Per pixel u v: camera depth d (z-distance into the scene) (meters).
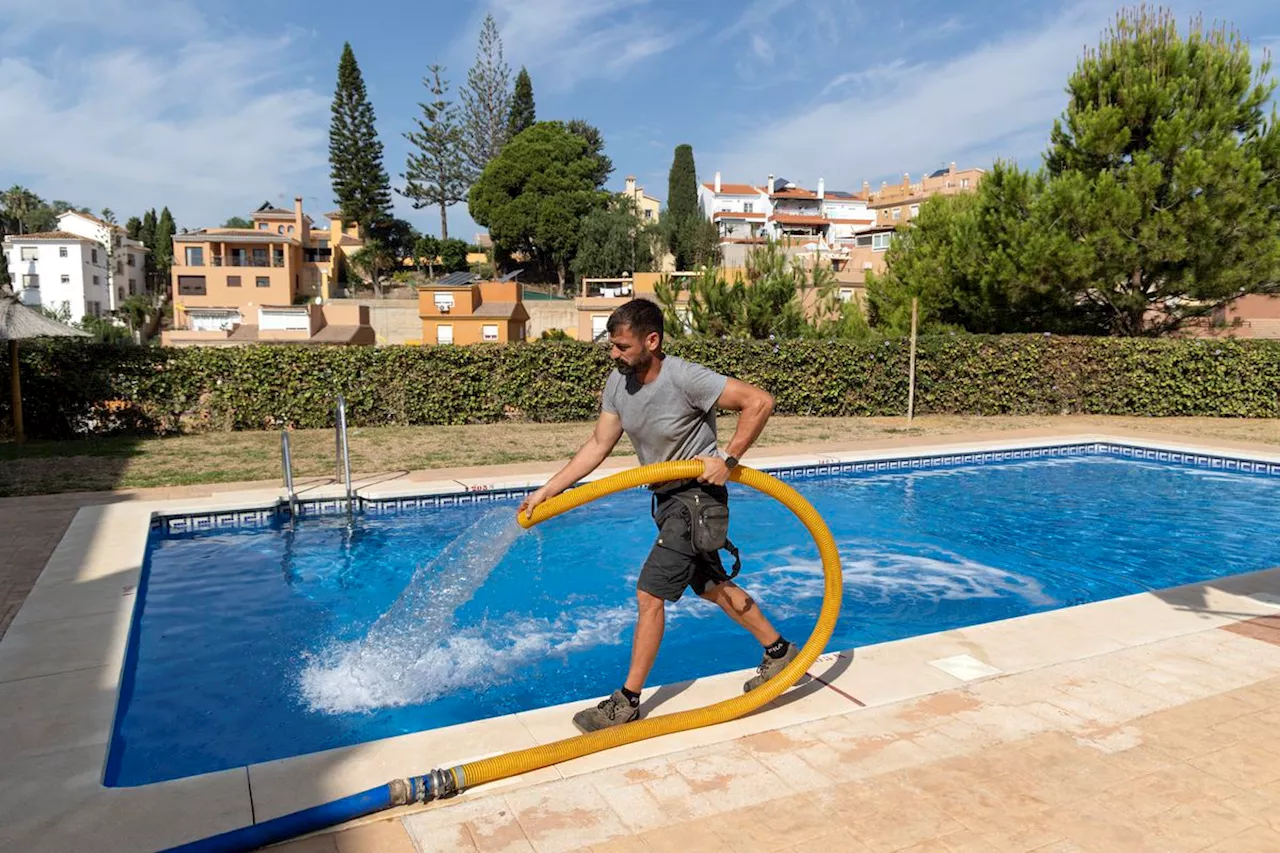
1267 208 15.22
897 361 15.71
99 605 5.06
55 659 4.17
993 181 17.80
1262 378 15.45
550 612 5.95
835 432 13.59
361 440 12.37
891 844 2.52
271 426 13.62
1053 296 17.00
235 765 3.76
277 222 63.34
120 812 2.71
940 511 9.31
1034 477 11.12
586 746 3.06
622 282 35.91
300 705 4.40
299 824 2.54
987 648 4.24
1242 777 2.92
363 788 2.86
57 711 3.56
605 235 49.97
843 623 5.84
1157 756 3.07
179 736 4.04
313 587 6.41
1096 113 16.23
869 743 3.18
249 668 4.88
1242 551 7.82
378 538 7.77
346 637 5.39
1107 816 2.68
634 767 3.00
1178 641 4.33
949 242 20.12
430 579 5.27
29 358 12.47
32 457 10.83
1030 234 16.30
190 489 8.73
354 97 57.69
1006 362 16.06
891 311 21.03
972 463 11.88
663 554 3.20
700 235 49.00
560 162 52.22
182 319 51.34
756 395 3.12
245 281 52.56
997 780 2.90
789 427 14.14
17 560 6.11
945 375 16.00
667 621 5.80
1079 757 3.07
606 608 6.05
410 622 5.27
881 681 3.80
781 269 16.80
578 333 37.31
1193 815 2.68
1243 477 11.12
